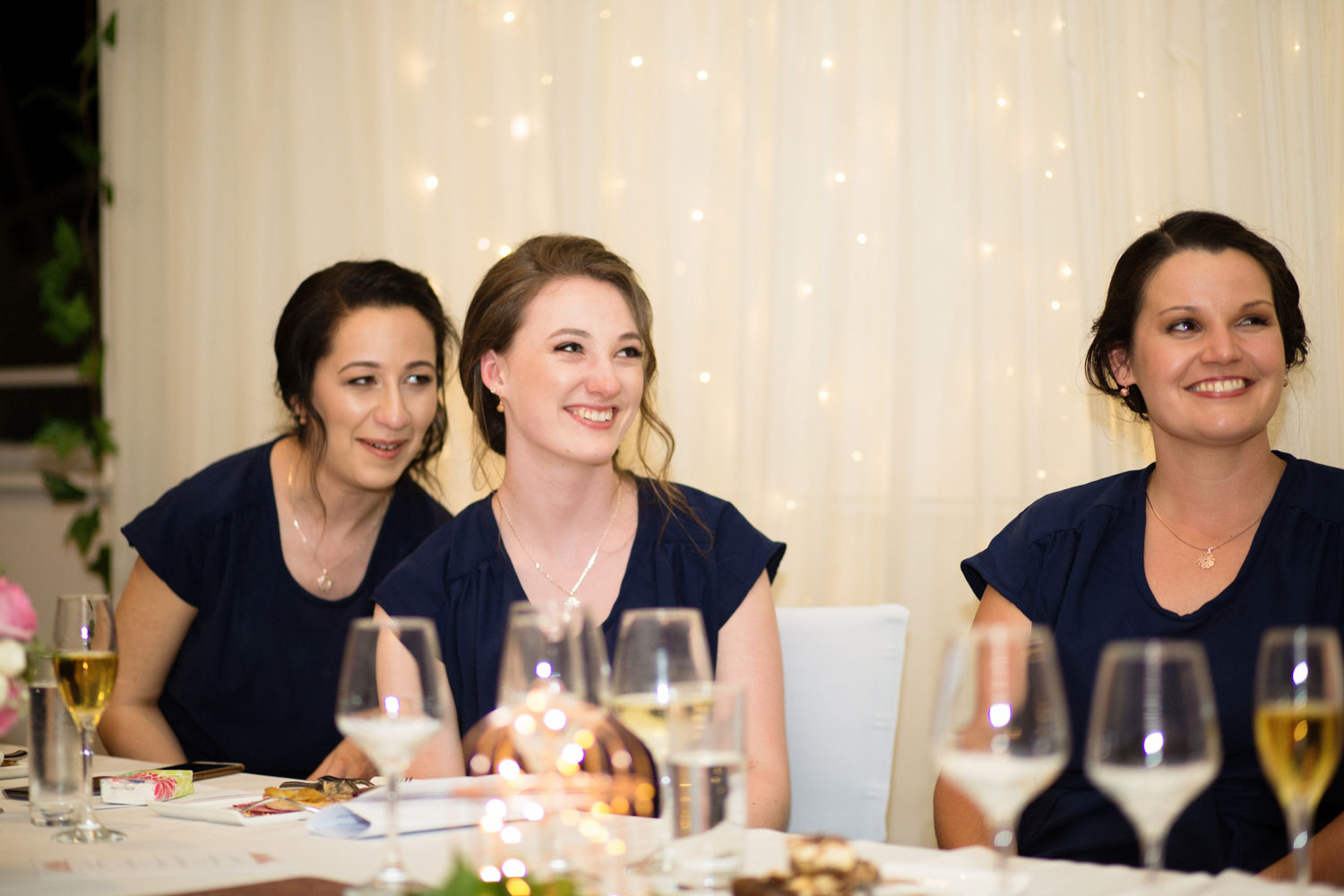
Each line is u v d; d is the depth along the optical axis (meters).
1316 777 0.88
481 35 3.26
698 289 3.04
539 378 1.79
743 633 1.79
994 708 0.85
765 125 3.00
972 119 2.85
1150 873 0.85
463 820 1.26
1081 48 2.77
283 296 3.50
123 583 3.65
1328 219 2.58
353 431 2.21
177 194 3.58
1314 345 2.54
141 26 3.67
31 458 3.91
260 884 1.04
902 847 1.15
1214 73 2.65
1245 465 1.70
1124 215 2.72
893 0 2.91
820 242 2.95
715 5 3.04
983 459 2.83
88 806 1.29
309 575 2.30
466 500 3.14
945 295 2.87
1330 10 2.58
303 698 2.29
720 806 0.98
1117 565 1.76
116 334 3.68
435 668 1.04
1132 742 0.83
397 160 3.36
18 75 3.91
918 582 2.87
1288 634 0.90
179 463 3.57
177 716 2.33
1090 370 1.91
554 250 1.84
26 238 3.98
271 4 3.50
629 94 3.12
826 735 1.80
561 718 1.02
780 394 2.97
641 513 1.90
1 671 1.14
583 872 1.02
